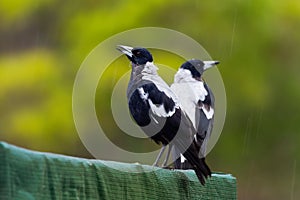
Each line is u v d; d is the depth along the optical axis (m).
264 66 15.89
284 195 16.58
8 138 15.38
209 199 7.44
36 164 5.25
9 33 16.30
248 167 16.16
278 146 16.36
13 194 5.02
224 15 15.77
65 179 5.51
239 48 15.76
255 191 16.41
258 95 15.88
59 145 15.18
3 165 4.98
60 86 15.41
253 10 15.75
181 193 7.05
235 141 15.89
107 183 5.96
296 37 16.08
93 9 15.84
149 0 15.47
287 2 15.96
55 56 15.88
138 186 6.43
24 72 15.62
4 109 15.49
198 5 15.73
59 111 15.18
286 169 16.47
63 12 16.08
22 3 16.20
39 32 16.20
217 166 15.98
